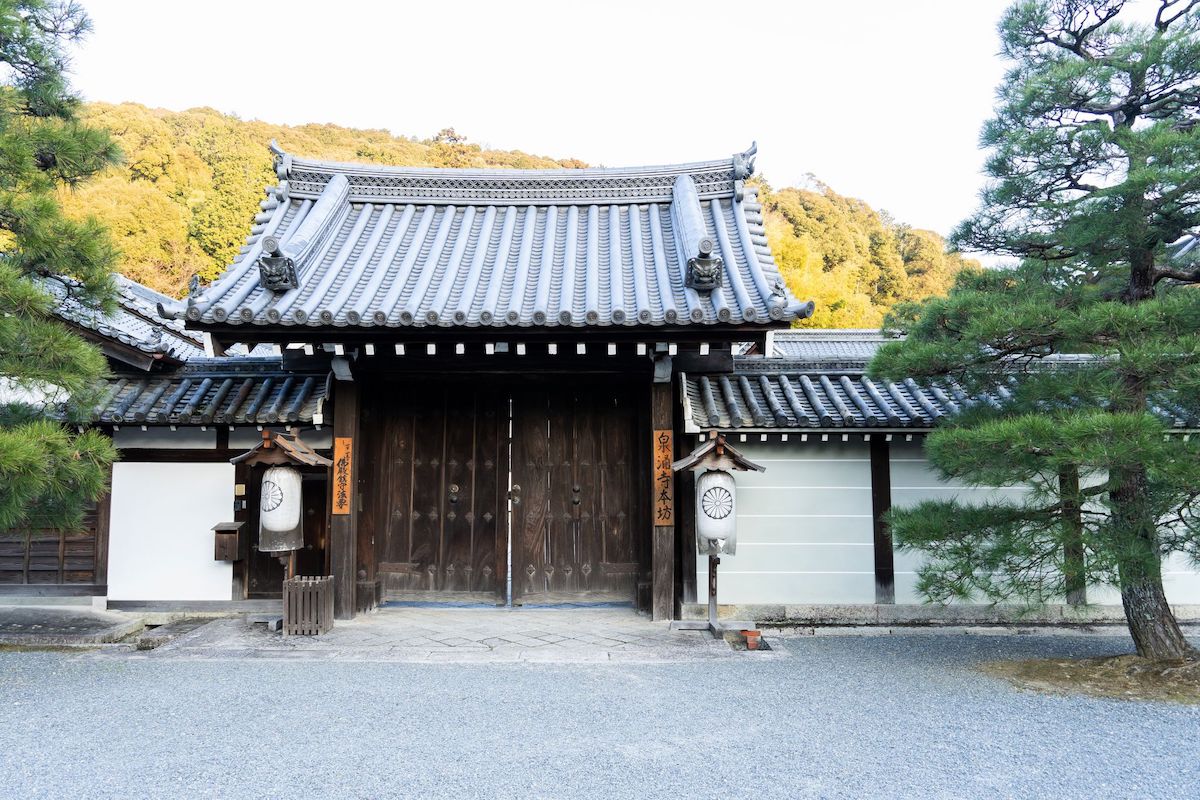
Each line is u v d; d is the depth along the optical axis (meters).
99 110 37.59
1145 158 6.20
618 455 9.38
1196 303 5.77
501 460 9.34
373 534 9.06
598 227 10.30
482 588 9.21
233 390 9.19
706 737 5.06
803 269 35.03
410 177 10.76
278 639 7.62
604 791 4.22
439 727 5.21
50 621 8.44
